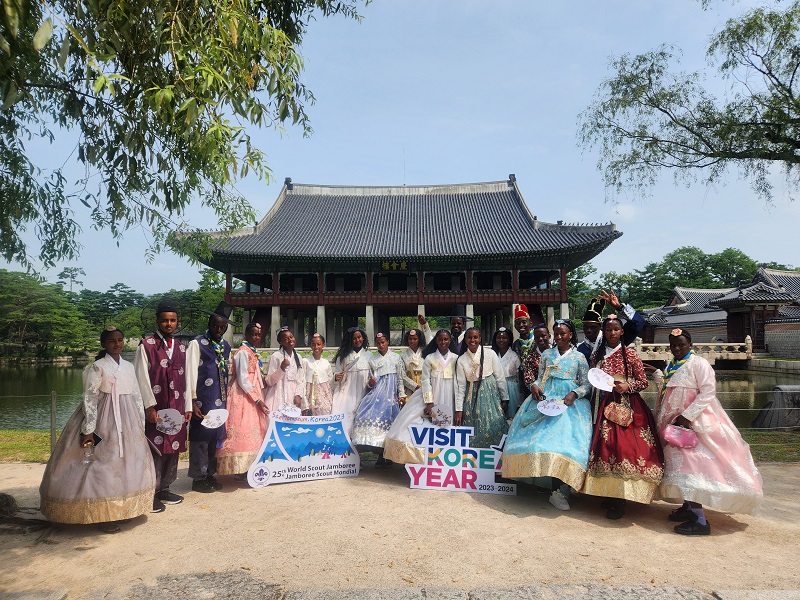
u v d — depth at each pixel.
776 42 8.71
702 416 4.00
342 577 3.08
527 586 2.86
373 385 6.09
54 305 50.53
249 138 3.65
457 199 39.25
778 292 29.42
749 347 26.98
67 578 3.12
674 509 4.46
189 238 5.81
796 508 4.48
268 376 5.93
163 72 3.65
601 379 4.23
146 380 4.52
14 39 2.34
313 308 34.53
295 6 6.15
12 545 3.68
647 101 9.84
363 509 4.41
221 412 5.00
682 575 3.09
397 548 3.52
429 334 6.43
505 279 35.44
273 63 3.61
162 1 3.20
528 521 4.09
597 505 4.57
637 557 3.36
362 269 32.12
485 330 42.81
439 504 4.55
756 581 2.99
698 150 9.82
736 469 3.85
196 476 4.99
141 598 2.81
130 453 4.04
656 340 42.62
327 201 39.28
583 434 4.37
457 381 5.38
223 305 5.40
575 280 55.94
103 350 4.13
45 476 3.96
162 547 3.60
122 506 3.88
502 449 4.97
